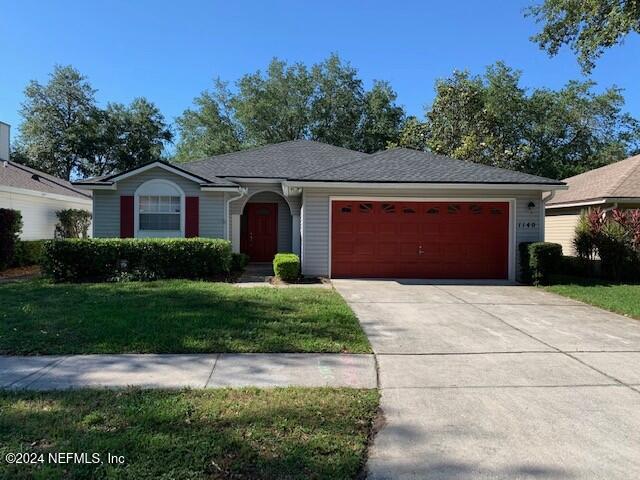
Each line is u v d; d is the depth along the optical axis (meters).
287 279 11.87
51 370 4.95
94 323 6.61
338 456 3.20
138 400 4.08
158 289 9.55
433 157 14.66
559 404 4.25
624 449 3.42
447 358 5.63
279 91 37.56
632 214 13.13
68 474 2.91
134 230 13.23
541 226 12.81
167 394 4.25
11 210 13.95
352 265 12.79
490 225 12.90
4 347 5.64
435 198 12.78
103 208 13.25
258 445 3.31
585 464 3.21
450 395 4.45
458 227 12.90
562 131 33.50
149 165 13.08
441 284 11.82
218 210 13.51
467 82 28.66
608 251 12.85
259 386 4.56
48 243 11.02
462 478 3.01
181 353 5.59
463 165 13.80
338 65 37.84
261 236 17.11
